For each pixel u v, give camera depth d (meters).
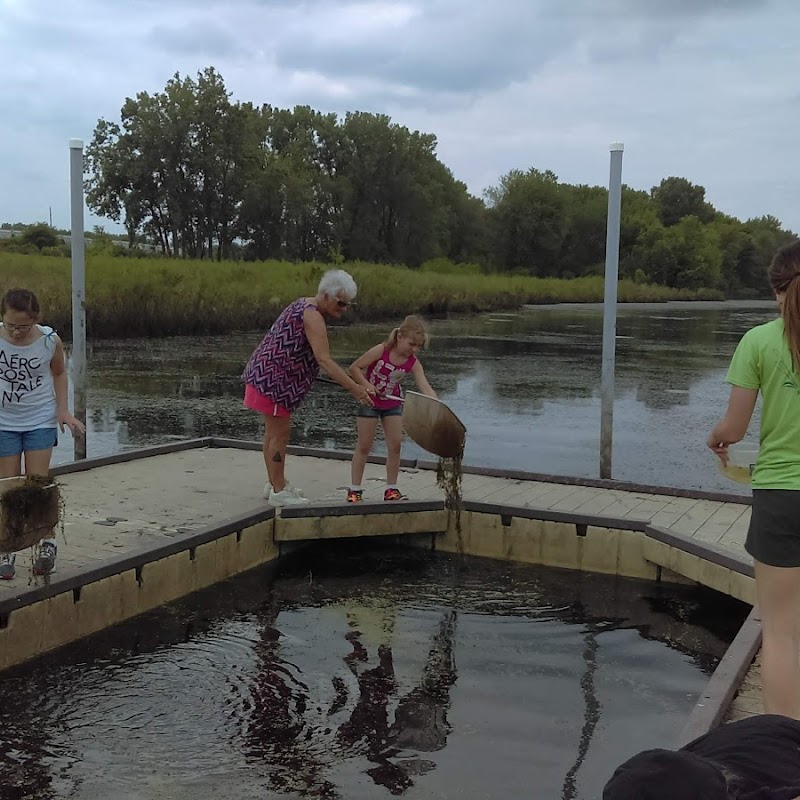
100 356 18.38
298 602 5.32
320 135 61.56
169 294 22.89
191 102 45.00
